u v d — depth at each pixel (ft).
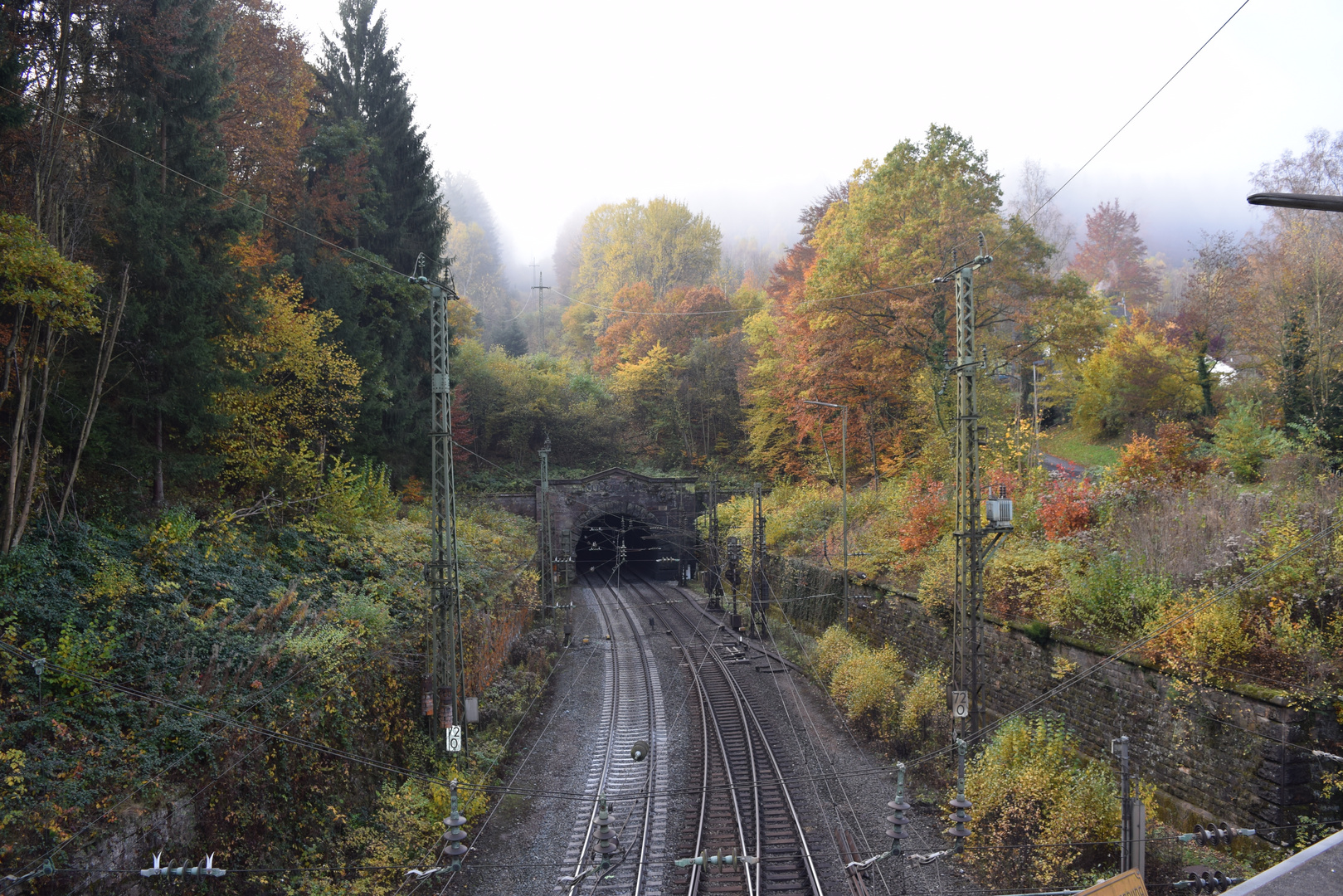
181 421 65.72
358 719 55.83
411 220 134.41
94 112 61.77
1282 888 7.88
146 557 55.31
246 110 91.97
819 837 55.06
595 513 170.81
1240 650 50.39
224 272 69.10
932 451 114.01
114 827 36.47
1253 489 72.69
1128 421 138.31
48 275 44.27
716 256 283.18
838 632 96.84
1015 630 69.87
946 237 106.01
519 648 100.01
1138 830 40.52
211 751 42.83
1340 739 45.57
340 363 92.94
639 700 89.56
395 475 123.95
